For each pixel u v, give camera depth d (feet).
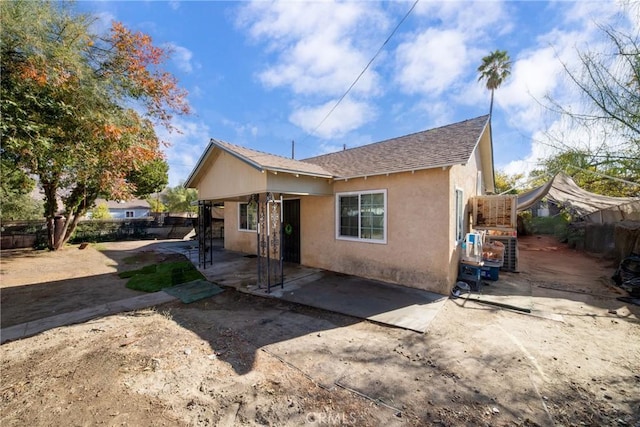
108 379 10.38
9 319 16.71
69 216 48.08
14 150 18.54
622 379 10.41
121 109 25.30
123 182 34.37
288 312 17.70
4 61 16.92
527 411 8.70
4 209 49.85
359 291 21.43
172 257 39.47
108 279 26.89
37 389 9.81
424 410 8.74
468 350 12.67
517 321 16.02
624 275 22.35
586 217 44.39
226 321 16.22
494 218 27.37
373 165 25.91
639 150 12.04
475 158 32.24
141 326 15.44
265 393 9.57
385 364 11.50
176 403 9.04
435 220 21.02
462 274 23.07
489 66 70.95
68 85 19.21
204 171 31.19
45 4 18.84
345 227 27.14
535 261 35.60
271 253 35.17
